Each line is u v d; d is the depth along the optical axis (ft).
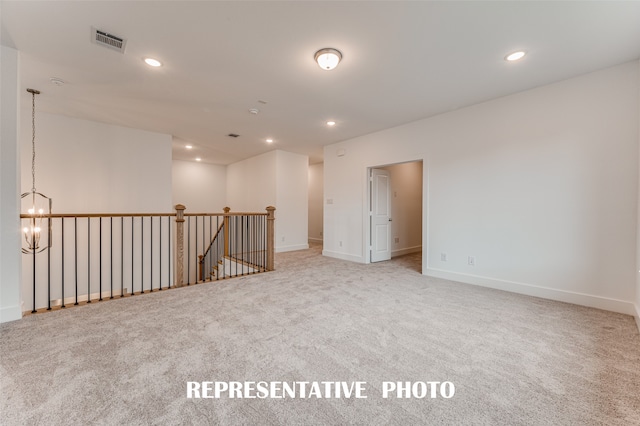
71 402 4.67
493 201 11.53
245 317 8.36
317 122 14.62
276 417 4.42
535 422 4.32
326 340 6.95
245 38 7.50
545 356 6.23
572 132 9.61
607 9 6.28
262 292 10.89
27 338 6.90
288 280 12.77
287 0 6.10
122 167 15.67
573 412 4.52
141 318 8.23
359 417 4.44
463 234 12.50
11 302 7.97
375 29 7.09
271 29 7.13
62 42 7.69
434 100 11.62
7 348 6.40
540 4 6.17
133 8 6.38
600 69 9.04
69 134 14.11
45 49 8.03
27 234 12.76
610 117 8.91
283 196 21.94
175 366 5.76
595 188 9.20
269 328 7.61
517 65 8.81
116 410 4.50
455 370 5.71
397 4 6.21
